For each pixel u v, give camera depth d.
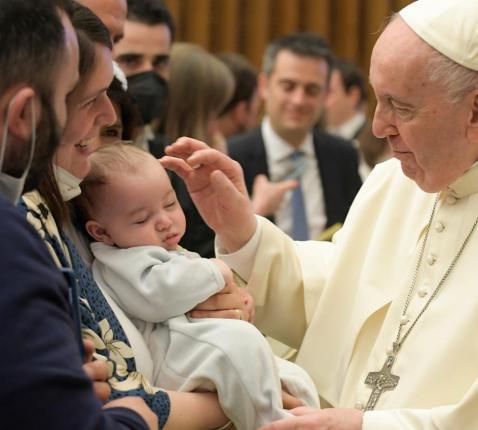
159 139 4.21
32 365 1.58
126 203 2.53
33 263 1.64
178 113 4.75
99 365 1.96
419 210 2.92
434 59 2.51
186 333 2.46
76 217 2.61
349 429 2.43
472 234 2.75
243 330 2.44
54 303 1.65
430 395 2.60
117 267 2.50
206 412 2.38
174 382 2.44
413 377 2.65
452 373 2.59
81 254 2.56
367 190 3.08
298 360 3.01
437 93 2.52
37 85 1.80
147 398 2.19
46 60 1.80
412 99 2.53
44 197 2.19
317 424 2.41
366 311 2.88
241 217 3.00
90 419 1.63
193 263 2.51
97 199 2.54
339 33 8.30
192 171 2.95
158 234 2.56
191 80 4.73
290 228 5.44
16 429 1.57
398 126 2.59
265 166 5.49
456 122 2.54
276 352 3.20
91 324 2.18
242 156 5.50
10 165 1.81
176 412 2.32
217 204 2.99
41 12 1.82
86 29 2.10
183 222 2.62
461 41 2.52
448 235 2.79
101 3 2.97
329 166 5.56
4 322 1.58
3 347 1.57
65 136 2.12
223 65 4.88
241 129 6.28
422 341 2.68
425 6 2.60
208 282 2.50
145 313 2.49
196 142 2.94
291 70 5.53
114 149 2.60
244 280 3.10
